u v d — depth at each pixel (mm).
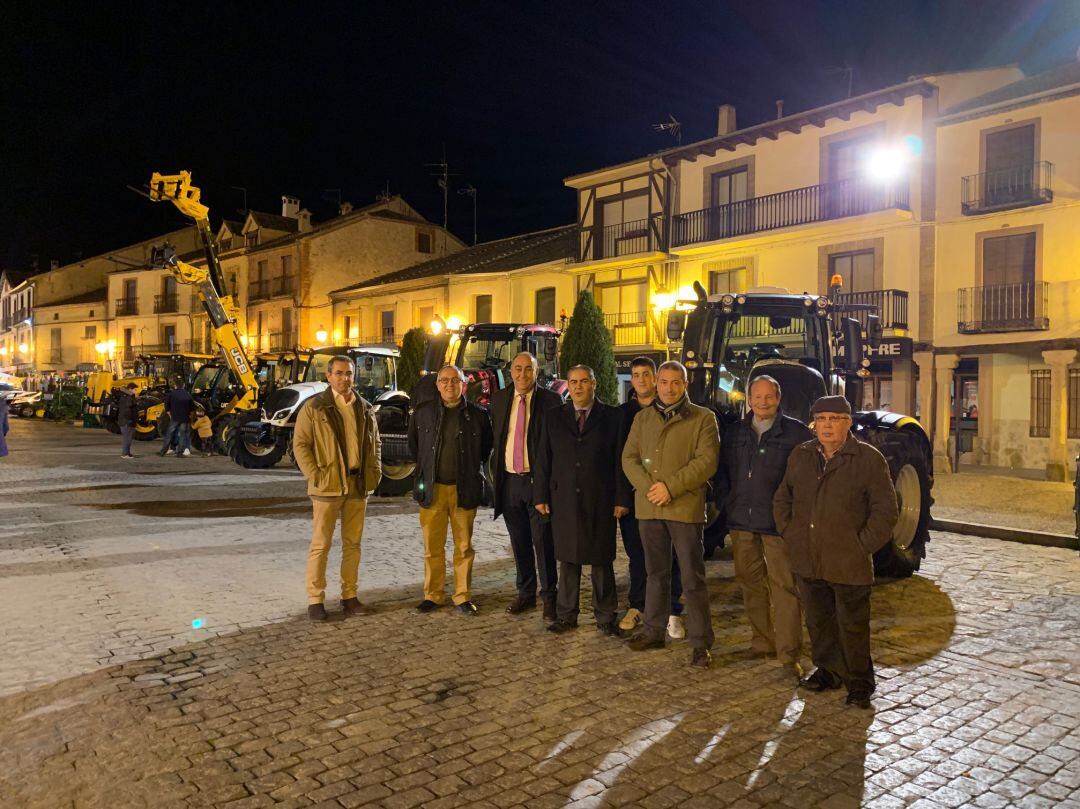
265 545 8883
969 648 5562
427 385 6453
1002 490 14289
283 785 3578
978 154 18578
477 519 10844
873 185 19953
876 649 5531
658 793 3535
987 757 3920
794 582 4988
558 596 5969
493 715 4340
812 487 4594
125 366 52156
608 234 26609
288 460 18234
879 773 3742
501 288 29938
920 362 19234
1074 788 3631
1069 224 17219
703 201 23875
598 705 4488
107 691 4648
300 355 18141
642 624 5812
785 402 7633
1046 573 7949
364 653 5344
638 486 5320
